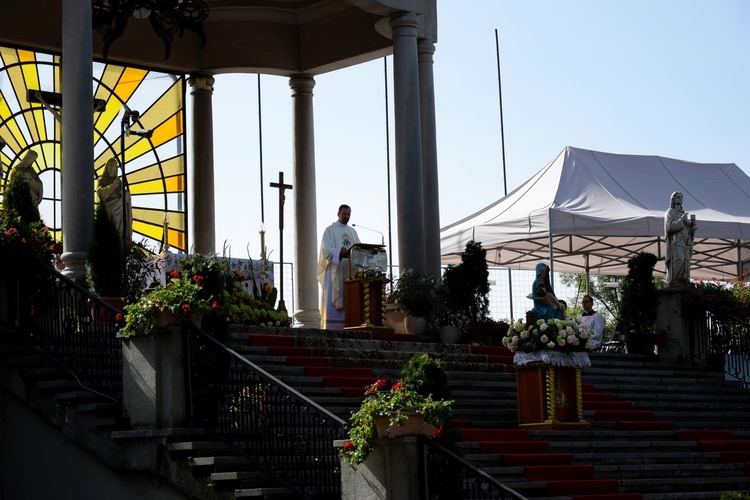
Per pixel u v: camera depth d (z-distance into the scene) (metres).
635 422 19.36
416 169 23.20
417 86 23.52
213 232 26.23
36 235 15.61
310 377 16.86
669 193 29.22
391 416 11.55
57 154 25.12
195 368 13.71
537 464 16.47
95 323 14.69
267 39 26.55
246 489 12.82
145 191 26.00
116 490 13.87
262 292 21.92
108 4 21.22
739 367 23.66
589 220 26.88
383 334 21.19
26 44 24.44
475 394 18.84
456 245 28.42
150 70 26.33
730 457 18.91
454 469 11.77
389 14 23.67
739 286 24.58
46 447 14.42
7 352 15.07
